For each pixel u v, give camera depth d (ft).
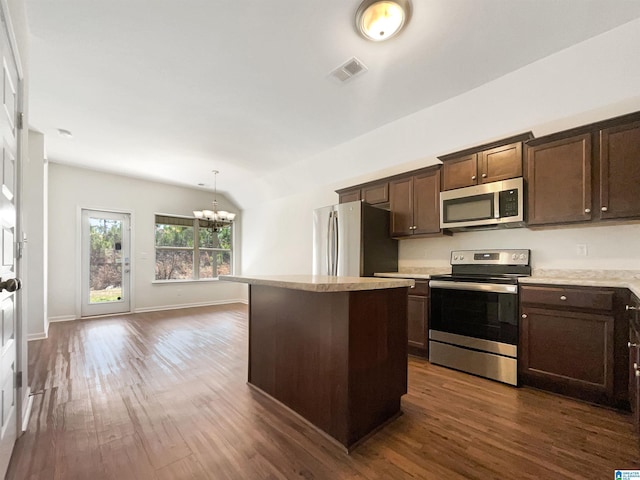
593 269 7.88
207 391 7.36
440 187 10.24
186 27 6.39
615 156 6.83
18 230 5.36
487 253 9.72
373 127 11.19
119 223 17.92
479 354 8.26
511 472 4.55
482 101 8.84
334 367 5.42
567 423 5.89
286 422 5.97
